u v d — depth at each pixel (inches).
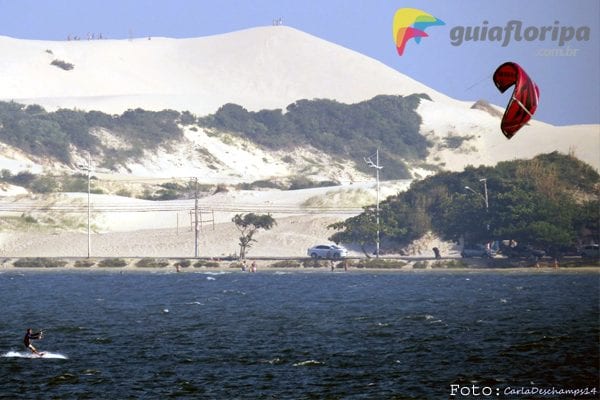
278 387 3198.8
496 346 4052.7
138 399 3036.4
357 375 3400.6
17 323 5118.1
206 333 4598.9
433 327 4758.9
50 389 3189.0
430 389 3152.1
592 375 3339.1
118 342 4284.0
